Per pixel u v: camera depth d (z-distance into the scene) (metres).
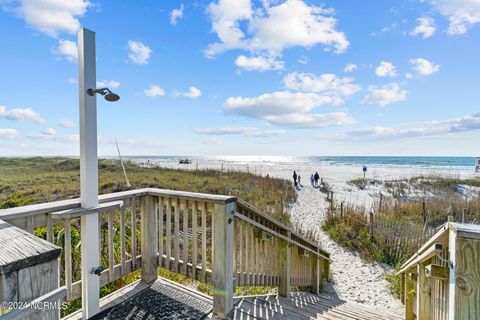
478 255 1.22
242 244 2.54
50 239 1.81
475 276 1.22
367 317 2.91
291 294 3.99
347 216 8.92
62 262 2.94
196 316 2.16
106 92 1.99
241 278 2.54
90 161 2.01
